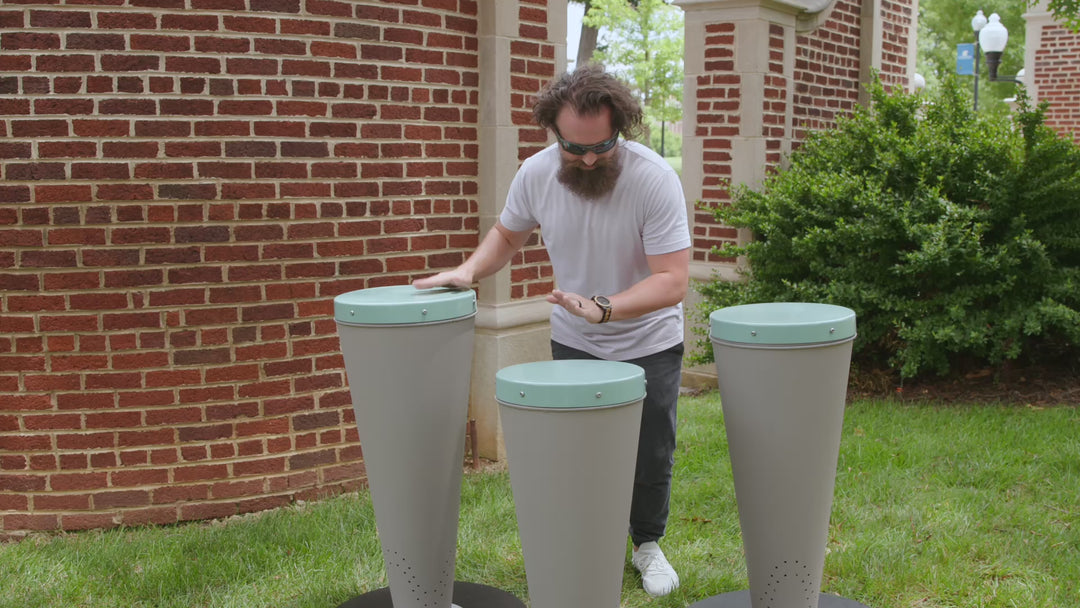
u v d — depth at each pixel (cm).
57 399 400
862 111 696
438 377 280
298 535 381
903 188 641
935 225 583
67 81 382
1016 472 445
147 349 404
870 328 636
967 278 616
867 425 540
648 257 297
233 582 343
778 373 261
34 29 378
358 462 455
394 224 452
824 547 285
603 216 297
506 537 383
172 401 410
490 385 493
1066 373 638
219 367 415
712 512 410
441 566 300
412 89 450
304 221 425
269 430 428
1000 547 359
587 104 263
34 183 386
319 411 440
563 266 314
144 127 391
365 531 388
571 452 241
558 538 249
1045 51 1362
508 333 491
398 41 442
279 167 415
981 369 660
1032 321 577
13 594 335
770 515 276
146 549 373
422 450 284
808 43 747
